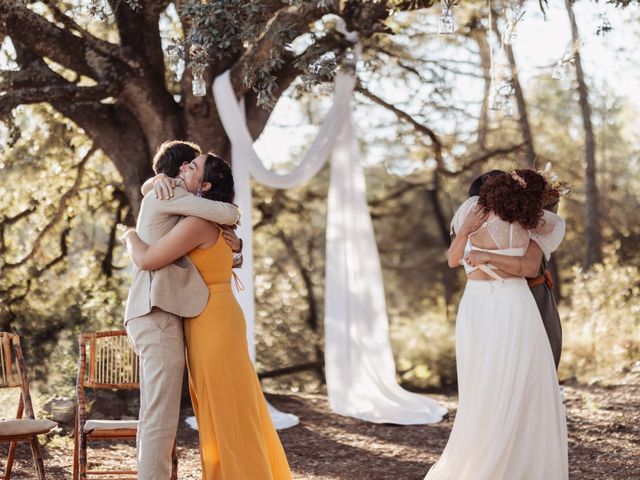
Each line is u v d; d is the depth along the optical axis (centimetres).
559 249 1571
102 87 799
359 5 769
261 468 403
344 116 801
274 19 638
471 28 1015
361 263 820
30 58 837
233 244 418
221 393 399
